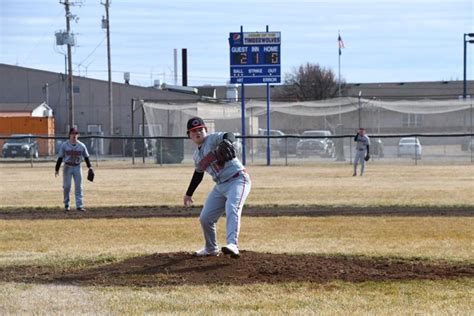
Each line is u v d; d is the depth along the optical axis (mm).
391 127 109125
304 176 58156
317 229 27297
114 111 122500
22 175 62219
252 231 26828
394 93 149375
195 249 22438
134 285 16922
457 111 103812
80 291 16438
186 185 50969
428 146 107125
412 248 22203
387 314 14219
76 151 35469
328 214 32688
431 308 14664
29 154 89375
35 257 20797
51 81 125125
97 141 93812
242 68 77312
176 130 93812
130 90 122188
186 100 109375
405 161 78812
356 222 29297
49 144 100000
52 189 48562
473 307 14781
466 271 18391
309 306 14891
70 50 95875
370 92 149375
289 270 18125
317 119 104500
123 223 29734
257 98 135750
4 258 20688
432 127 108875
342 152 81750
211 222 19234
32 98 125250
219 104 97500
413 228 27359
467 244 23094
